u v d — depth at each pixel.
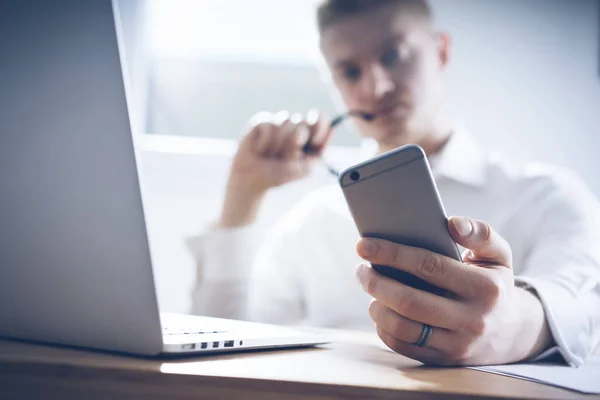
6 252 0.41
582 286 0.71
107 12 0.37
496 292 0.47
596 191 1.43
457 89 1.47
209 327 0.55
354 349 0.57
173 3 1.59
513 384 0.40
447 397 0.35
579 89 1.45
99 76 0.37
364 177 0.49
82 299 0.41
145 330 0.40
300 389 0.35
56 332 0.43
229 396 0.35
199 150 1.48
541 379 0.42
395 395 0.35
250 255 1.25
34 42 0.38
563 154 1.45
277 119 1.34
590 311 0.64
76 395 0.35
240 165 1.29
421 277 0.47
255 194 1.29
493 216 1.21
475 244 0.49
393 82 1.32
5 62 0.39
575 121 1.45
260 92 1.60
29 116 0.39
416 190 0.49
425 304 0.46
